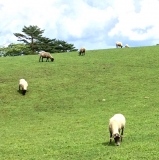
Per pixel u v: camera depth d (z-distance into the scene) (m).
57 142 21.67
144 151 17.36
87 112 32.03
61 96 38.22
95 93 38.88
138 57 57.53
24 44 112.50
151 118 27.48
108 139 21.41
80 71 49.19
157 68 48.56
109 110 32.12
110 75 46.38
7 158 18.70
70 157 17.73
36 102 36.47
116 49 70.12
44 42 115.88
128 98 36.06
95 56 61.41
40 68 51.34
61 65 53.44
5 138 24.09
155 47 67.62
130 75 45.81
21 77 46.34
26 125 28.52
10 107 35.00
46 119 30.45
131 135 21.84
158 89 38.75
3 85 42.56
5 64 55.16
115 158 16.31
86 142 21.05
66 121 29.00
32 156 18.70
